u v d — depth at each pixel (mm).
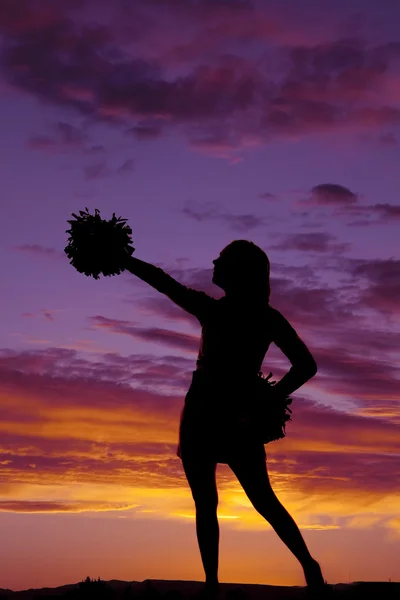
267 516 4895
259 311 4910
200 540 4844
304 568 4910
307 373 4879
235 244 4996
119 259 4922
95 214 5008
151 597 5043
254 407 4801
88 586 5148
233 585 5656
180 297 4918
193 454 4855
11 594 5613
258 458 4855
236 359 4840
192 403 4883
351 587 5176
